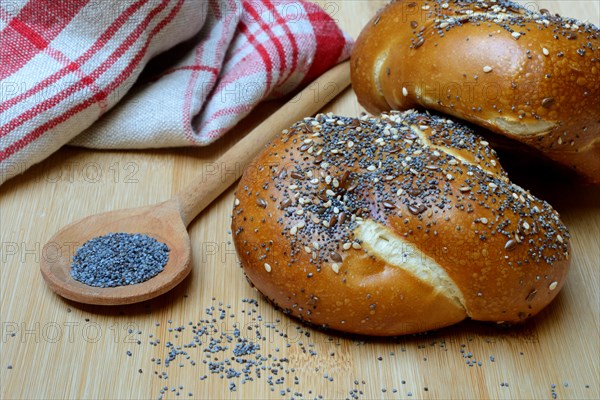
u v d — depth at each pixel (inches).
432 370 15.5
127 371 15.5
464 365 15.6
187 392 15.2
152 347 15.8
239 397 15.1
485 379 15.4
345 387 15.3
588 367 15.6
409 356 15.6
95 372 15.5
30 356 15.7
